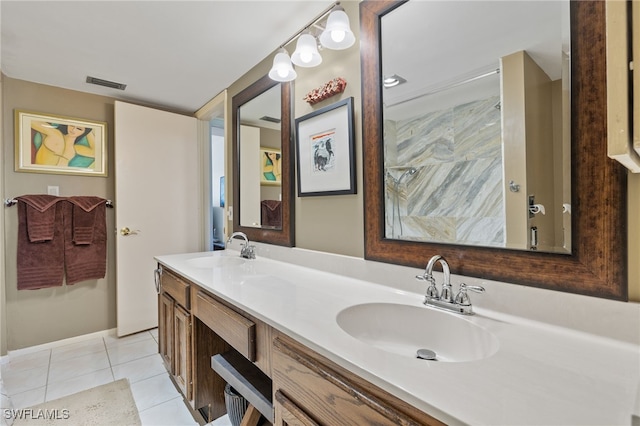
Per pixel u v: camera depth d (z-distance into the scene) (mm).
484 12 987
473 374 585
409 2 1180
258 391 1167
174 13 1527
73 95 2523
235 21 1600
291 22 1609
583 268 770
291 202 1759
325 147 1532
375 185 1277
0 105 2195
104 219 2600
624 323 708
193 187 3029
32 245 2279
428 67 1128
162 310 1946
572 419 455
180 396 1770
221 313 1188
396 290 1176
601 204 746
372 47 1287
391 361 638
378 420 585
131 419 1568
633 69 459
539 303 830
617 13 470
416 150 1157
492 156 956
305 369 769
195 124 3045
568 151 797
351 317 981
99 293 2629
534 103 867
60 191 2459
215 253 2258
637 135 458
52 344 2406
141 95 2652
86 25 1624
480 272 960
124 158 2604
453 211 1045
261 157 2031
